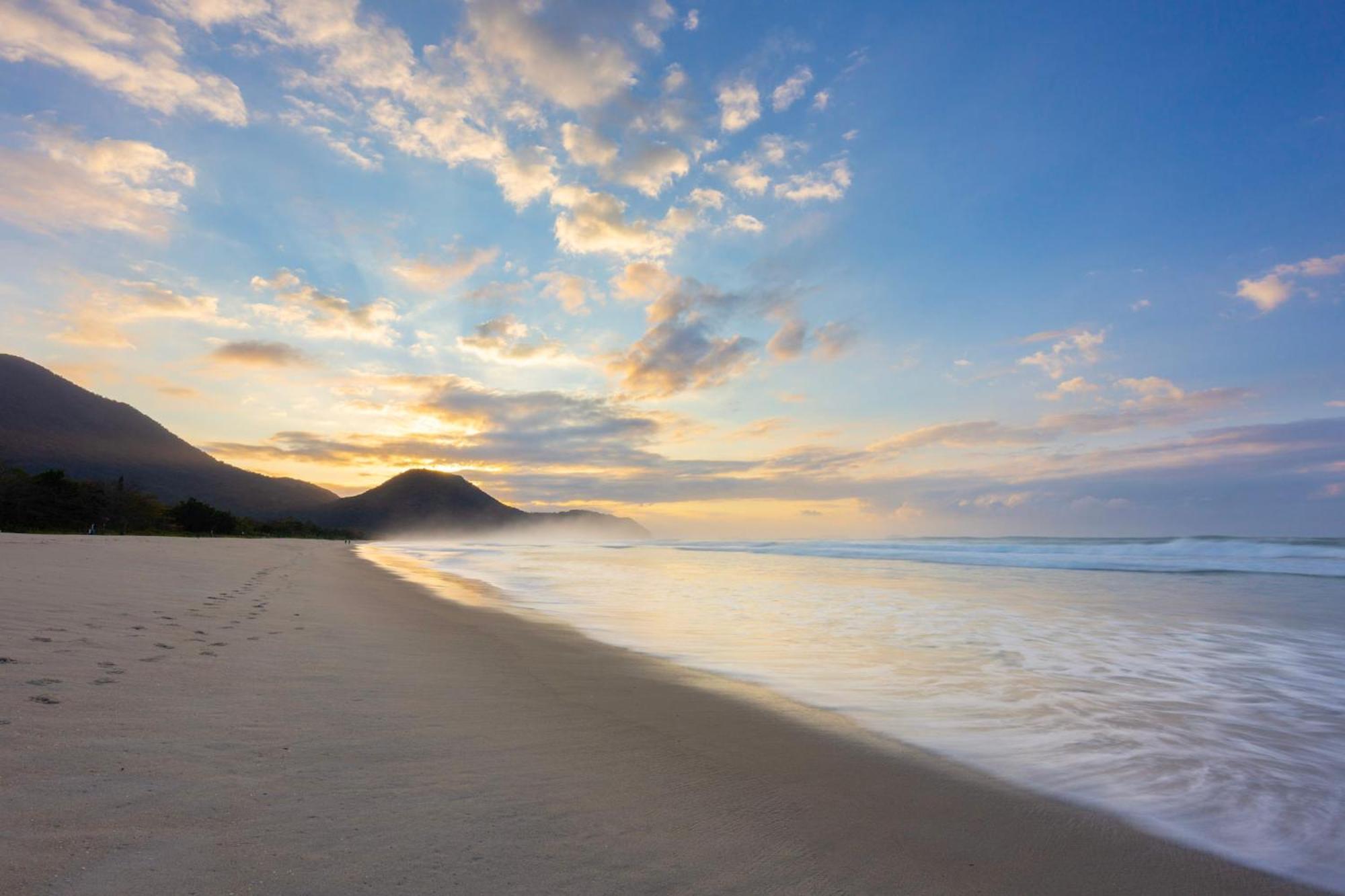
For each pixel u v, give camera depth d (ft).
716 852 10.56
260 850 9.07
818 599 52.44
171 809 9.93
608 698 20.26
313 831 9.78
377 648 25.81
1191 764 16.29
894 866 10.61
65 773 10.60
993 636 34.71
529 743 15.29
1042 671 26.32
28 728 12.23
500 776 12.96
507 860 9.57
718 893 9.23
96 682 15.89
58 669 16.51
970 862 10.95
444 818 10.77
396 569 88.63
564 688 21.35
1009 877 10.53
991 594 56.85
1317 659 29.45
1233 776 15.55
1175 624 39.11
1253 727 19.49
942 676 25.23
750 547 219.41
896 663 27.48
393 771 12.62
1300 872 11.23
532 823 10.92
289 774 11.88
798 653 29.55
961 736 18.03
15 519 191.52
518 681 21.88
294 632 27.48
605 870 9.56
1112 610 45.52
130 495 244.83
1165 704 21.84
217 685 17.19
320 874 8.59
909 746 17.06
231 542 164.14
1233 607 47.55
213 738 13.19
